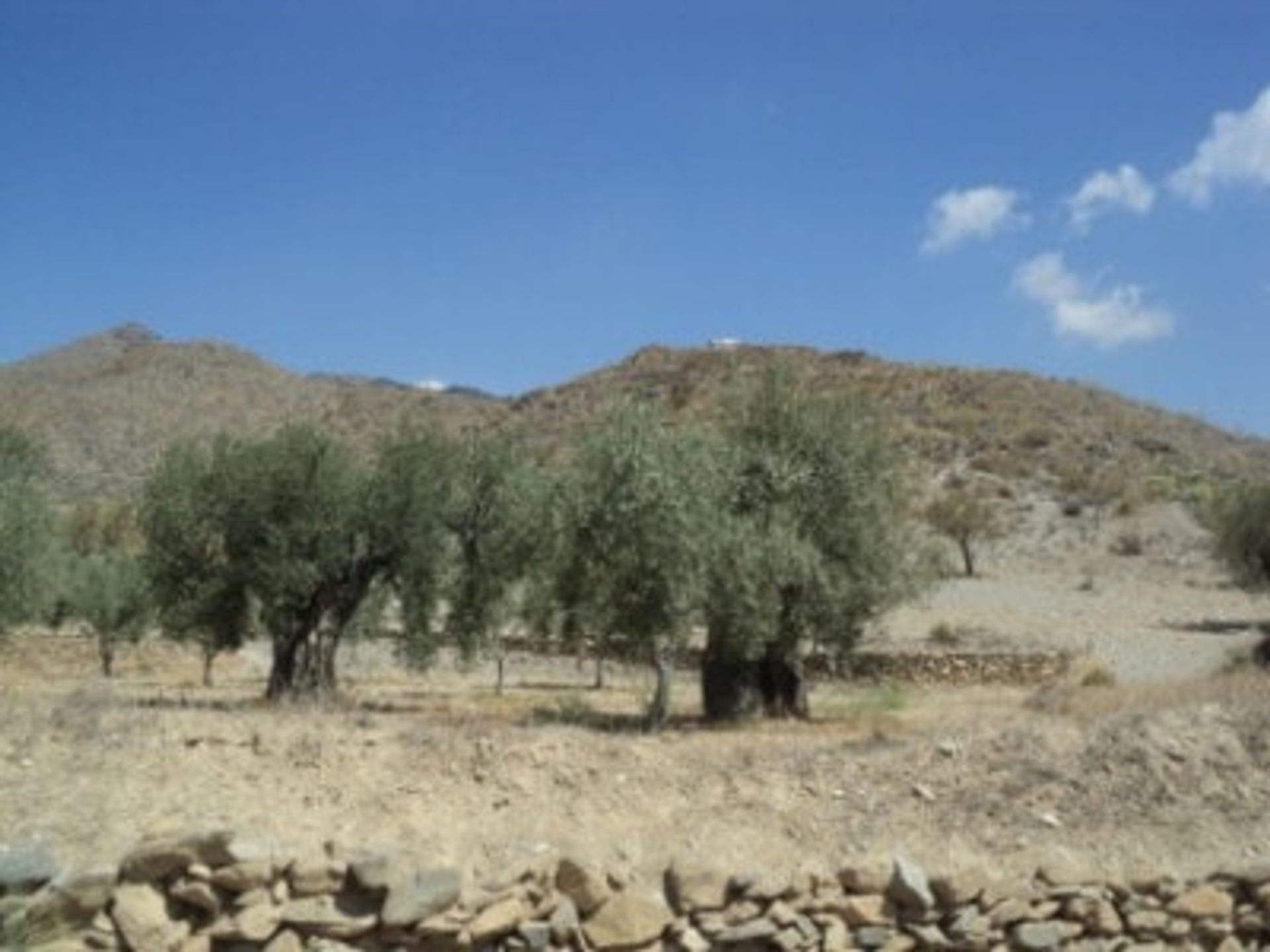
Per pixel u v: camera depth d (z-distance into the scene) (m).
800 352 105.25
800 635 23.53
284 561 24.23
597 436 21.61
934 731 17.03
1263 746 15.09
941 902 12.10
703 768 14.62
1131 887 12.70
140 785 12.36
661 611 20.64
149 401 127.62
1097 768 14.77
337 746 13.89
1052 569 55.41
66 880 10.08
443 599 27.08
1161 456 80.25
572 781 14.02
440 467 26.08
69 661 39.09
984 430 79.50
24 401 121.25
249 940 10.27
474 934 10.82
